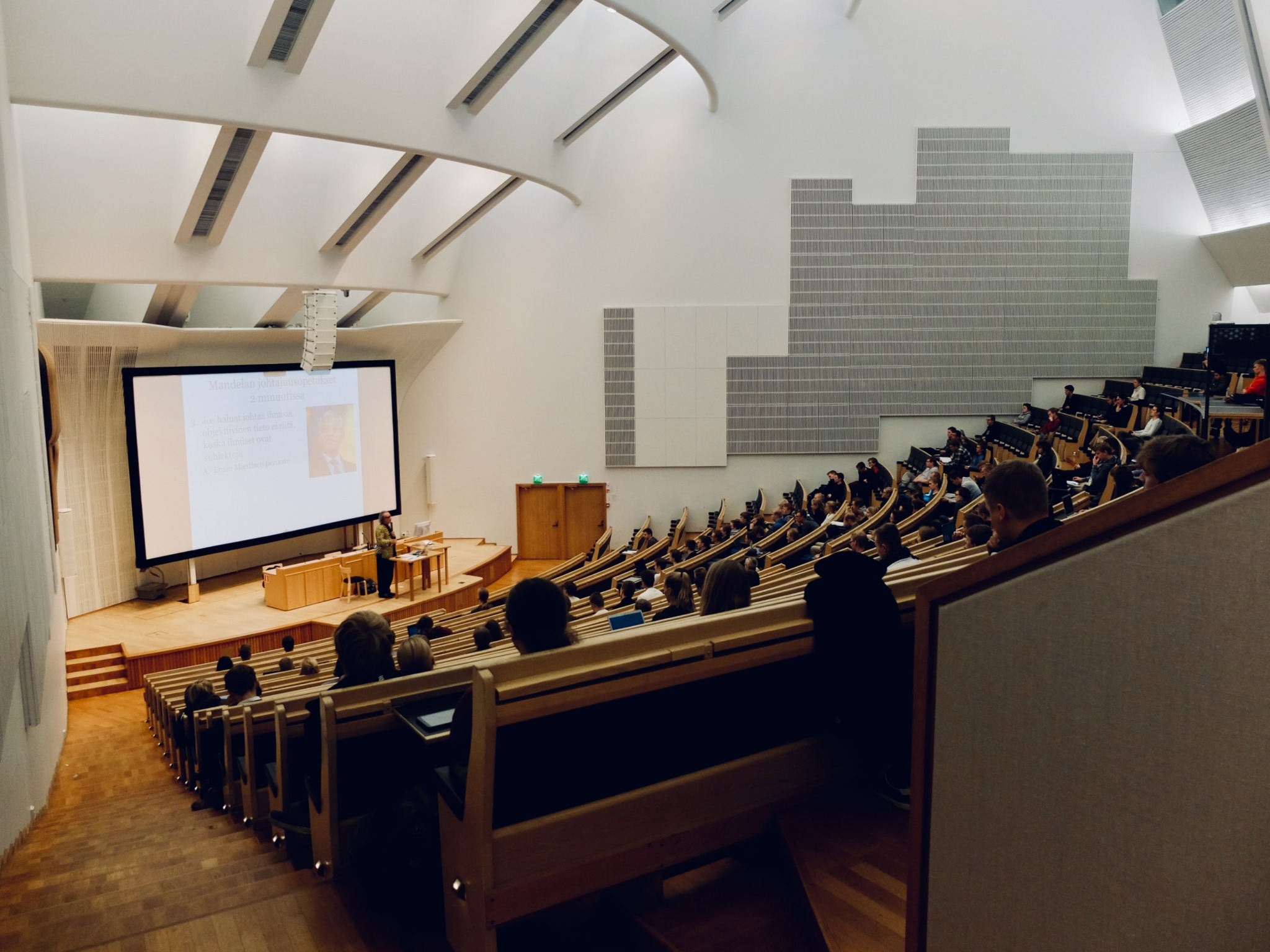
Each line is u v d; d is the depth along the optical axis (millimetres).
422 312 17125
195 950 2773
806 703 2785
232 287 15602
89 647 11289
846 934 2053
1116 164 15578
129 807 6320
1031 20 15438
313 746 3455
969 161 15648
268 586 13047
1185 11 14180
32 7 7121
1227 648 1081
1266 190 14250
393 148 9789
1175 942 1159
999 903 1347
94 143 9914
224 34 7906
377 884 2627
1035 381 16172
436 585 14125
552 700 2188
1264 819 1066
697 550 12297
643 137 15977
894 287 15992
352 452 15492
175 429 13047
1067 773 1242
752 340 16172
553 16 8930
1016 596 1271
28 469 6684
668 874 2619
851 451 16406
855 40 15570
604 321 16266
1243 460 1069
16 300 6629
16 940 3385
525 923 2527
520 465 16734
